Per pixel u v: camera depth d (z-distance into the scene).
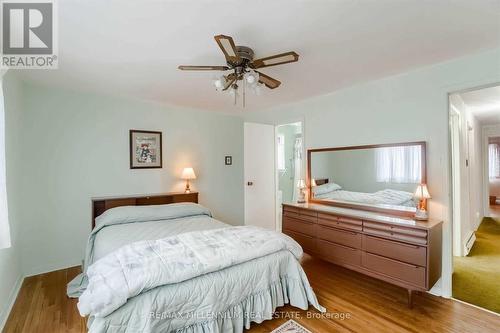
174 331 1.65
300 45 2.12
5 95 2.34
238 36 1.95
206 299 1.73
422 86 2.69
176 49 2.17
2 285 2.17
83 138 3.39
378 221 2.60
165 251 1.92
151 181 3.96
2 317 2.11
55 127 3.20
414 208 2.72
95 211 3.30
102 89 3.29
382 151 3.01
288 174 6.09
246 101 4.00
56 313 2.25
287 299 2.32
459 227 3.54
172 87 3.22
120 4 1.54
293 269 2.31
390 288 2.72
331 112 3.57
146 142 3.90
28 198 3.01
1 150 1.81
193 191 4.18
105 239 2.46
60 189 3.23
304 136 3.94
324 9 1.62
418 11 1.66
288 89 3.38
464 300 2.47
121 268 1.65
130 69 2.62
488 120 5.50
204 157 4.57
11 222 2.48
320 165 3.69
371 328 2.04
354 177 3.28
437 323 2.11
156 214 3.17
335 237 3.01
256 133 4.77
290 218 3.60
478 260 3.44
